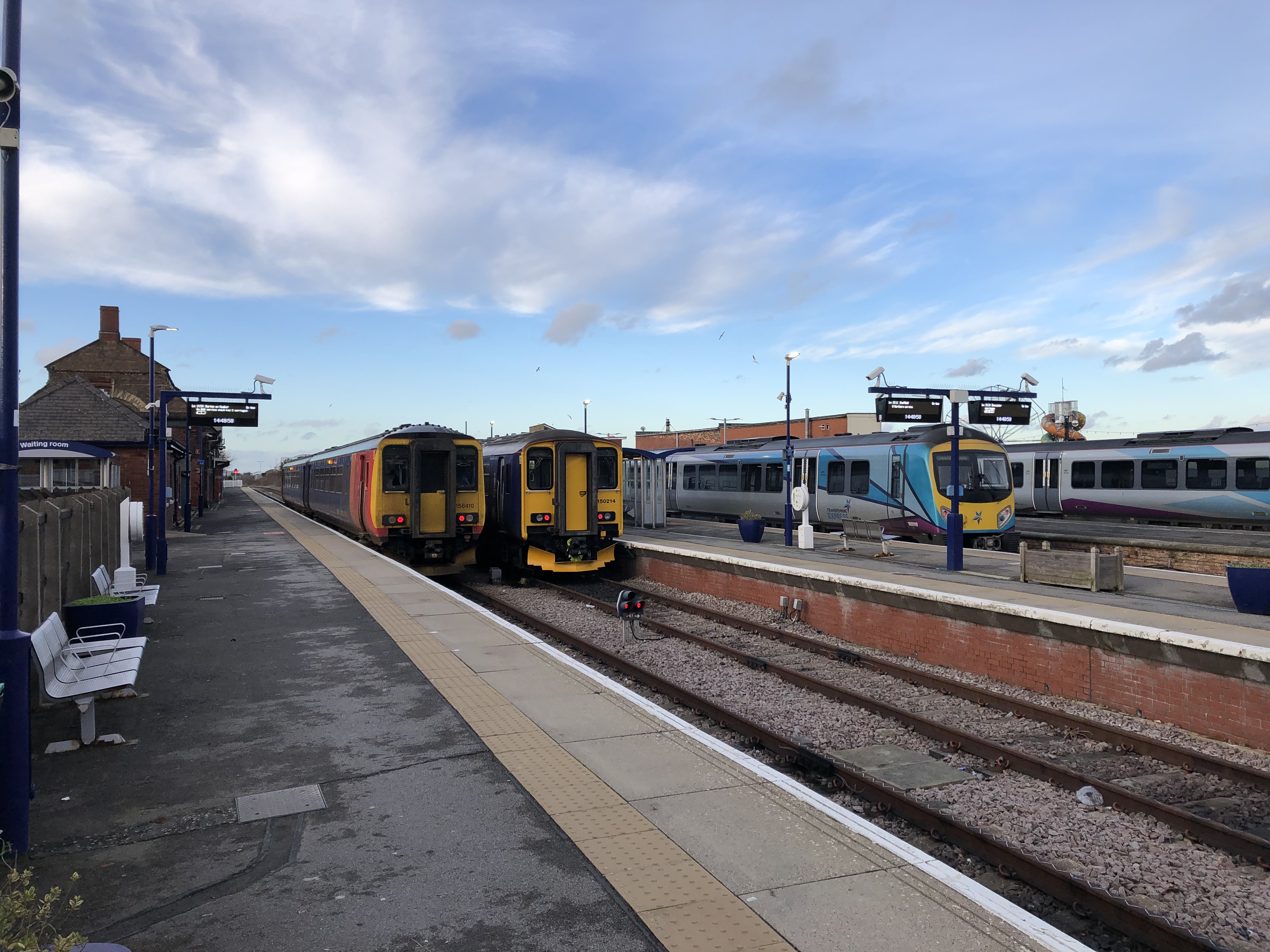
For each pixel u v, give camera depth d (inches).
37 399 1206.9
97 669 261.9
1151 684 362.0
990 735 348.5
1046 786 289.1
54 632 261.0
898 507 871.7
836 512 967.6
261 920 148.5
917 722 350.3
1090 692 389.4
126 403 1450.5
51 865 170.4
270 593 531.5
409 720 266.5
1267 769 298.2
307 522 1337.4
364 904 154.4
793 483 1035.9
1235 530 992.9
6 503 171.5
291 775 220.1
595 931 144.3
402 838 182.2
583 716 270.7
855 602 539.8
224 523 1338.6
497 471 839.7
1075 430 1676.9
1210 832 243.3
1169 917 203.8
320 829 187.2
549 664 341.1
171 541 940.6
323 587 555.8
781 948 137.3
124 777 219.9
